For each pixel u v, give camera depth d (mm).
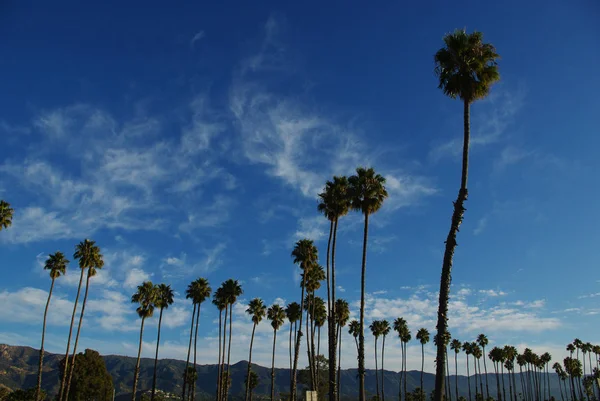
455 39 25094
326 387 110500
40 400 104250
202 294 81500
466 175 23203
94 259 70000
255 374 122312
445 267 21891
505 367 140750
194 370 95062
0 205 54469
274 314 84375
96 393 103438
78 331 68188
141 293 78938
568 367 142375
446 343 21172
